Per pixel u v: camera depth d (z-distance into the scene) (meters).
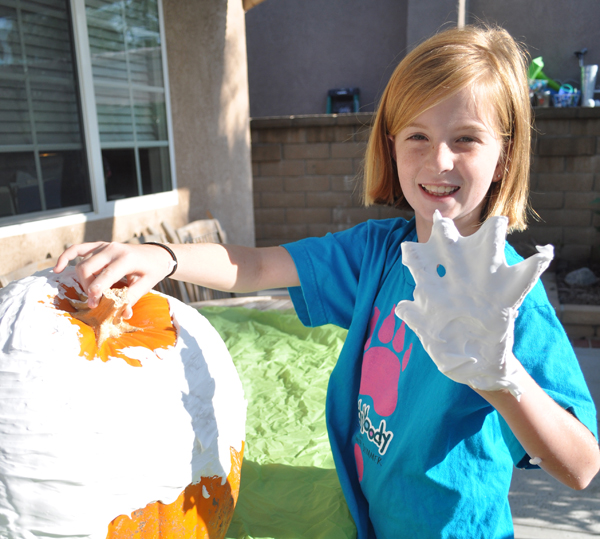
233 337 2.90
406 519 1.19
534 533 2.20
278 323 3.10
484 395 0.86
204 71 4.80
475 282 0.74
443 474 1.16
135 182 4.23
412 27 8.09
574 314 4.37
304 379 2.42
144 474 0.98
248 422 2.10
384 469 1.24
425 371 1.20
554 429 0.92
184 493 1.07
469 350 0.76
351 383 1.42
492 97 1.07
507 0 7.99
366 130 6.02
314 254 1.46
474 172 1.08
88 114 3.69
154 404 1.01
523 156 1.18
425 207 1.13
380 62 9.45
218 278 1.30
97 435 0.94
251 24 9.64
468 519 1.16
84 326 1.04
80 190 3.74
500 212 1.20
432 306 0.77
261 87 9.83
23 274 3.00
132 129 4.17
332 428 1.45
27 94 3.33
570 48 7.92
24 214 3.34
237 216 5.38
